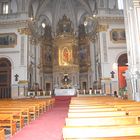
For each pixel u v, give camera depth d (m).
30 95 26.44
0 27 28.27
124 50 27.25
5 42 27.98
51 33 35.38
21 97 25.58
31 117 11.75
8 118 7.58
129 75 15.76
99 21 27.77
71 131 3.47
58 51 34.16
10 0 29.94
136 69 14.15
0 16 28.36
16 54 27.48
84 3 33.09
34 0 31.27
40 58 33.00
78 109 6.53
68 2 34.62
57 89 27.86
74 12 35.09
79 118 4.46
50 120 10.55
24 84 26.59
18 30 27.92
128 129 3.50
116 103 9.34
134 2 14.16
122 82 26.58
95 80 31.78
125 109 6.66
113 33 27.61
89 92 27.58
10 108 9.20
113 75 26.39
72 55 33.81
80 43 34.91
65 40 34.09
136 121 4.41
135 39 14.43
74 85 32.19
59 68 33.50
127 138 3.33
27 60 27.34
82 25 35.25
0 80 27.56
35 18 31.89
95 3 30.78
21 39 27.69
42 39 33.75
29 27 28.69
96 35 30.05
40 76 32.56
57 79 33.38
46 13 35.03
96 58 31.12
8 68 27.56
